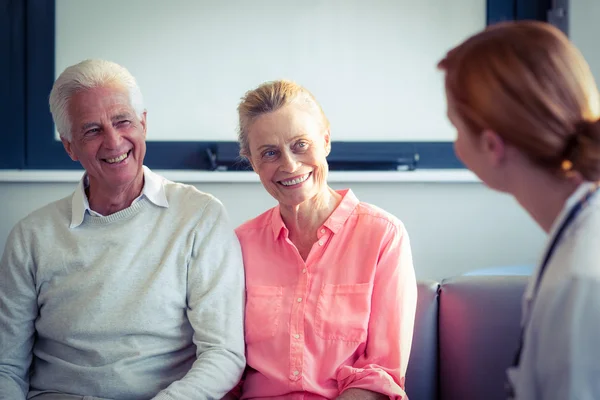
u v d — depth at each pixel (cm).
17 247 158
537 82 89
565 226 91
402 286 148
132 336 153
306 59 236
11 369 154
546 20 238
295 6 235
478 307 161
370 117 239
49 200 232
